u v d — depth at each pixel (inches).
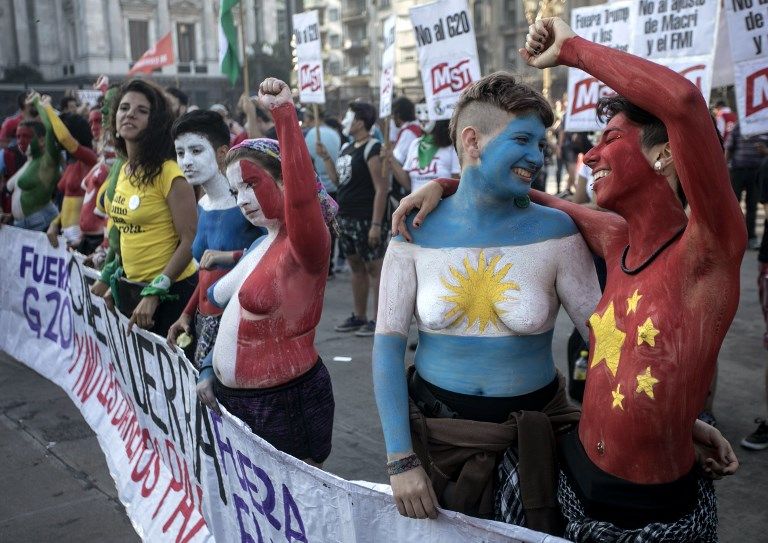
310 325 94.1
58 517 130.9
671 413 55.1
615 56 54.0
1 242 227.5
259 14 2135.8
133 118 127.0
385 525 67.9
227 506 98.9
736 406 162.9
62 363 194.4
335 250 333.7
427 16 224.2
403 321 70.9
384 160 219.3
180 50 2090.3
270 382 93.1
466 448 67.6
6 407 182.7
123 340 139.4
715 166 50.4
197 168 109.3
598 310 61.3
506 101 63.7
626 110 57.4
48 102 212.4
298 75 279.3
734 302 53.8
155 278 127.4
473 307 68.0
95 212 177.8
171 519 116.3
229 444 92.9
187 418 109.8
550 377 70.8
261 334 92.3
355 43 2180.1
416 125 283.1
